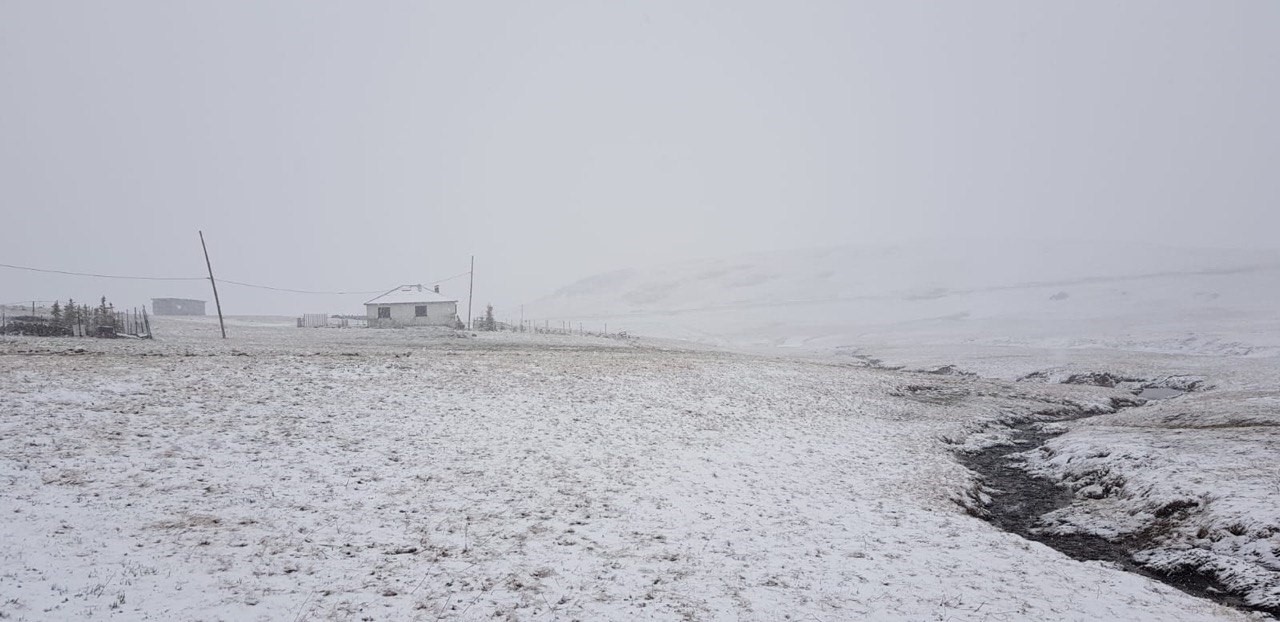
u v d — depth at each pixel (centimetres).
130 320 4906
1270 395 3247
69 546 1116
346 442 1938
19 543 1105
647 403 2836
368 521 1367
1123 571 1320
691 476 1866
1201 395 3556
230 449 1764
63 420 1811
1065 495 1947
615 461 1970
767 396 3250
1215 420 2638
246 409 2148
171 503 1370
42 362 2462
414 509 1459
